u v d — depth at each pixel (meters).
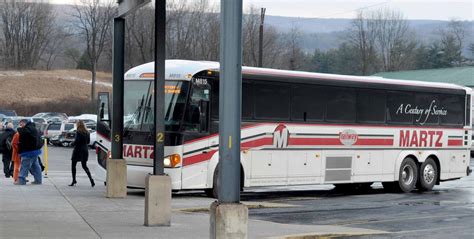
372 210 23.69
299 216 21.66
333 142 27.84
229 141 12.79
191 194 26.77
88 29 126.00
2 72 142.88
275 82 26.25
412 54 130.38
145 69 25.56
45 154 33.38
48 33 163.12
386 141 29.62
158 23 17.64
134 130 25.05
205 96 24.73
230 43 12.84
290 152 26.61
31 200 22.00
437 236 18.03
